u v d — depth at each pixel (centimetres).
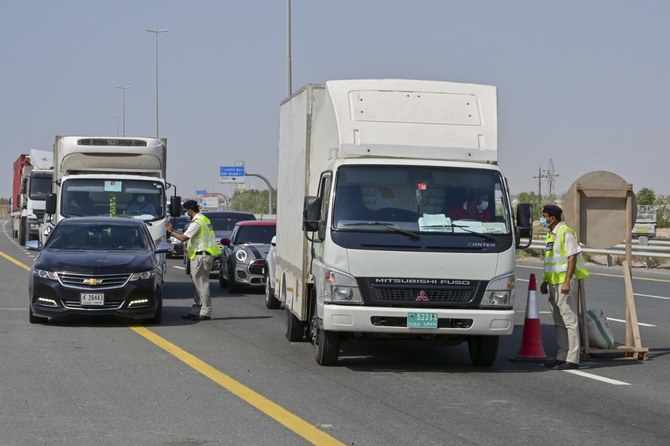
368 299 1298
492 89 1445
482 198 1349
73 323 1845
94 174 2512
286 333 1691
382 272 1301
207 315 1956
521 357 1513
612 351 1519
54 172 2584
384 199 1330
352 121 1373
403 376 1335
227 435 950
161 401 1113
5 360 1396
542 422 1041
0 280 2880
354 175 1339
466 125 1396
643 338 1825
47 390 1171
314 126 1496
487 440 951
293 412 1065
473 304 1315
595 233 1533
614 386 1282
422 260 1303
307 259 1484
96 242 1944
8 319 1897
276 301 2178
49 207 2452
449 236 1315
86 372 1304
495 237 1327
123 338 1653
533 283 1533
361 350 1603
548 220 1457
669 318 2147
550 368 1438
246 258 2584
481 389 1243
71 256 1828
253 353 1510
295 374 1327
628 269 1562
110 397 1133
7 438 925
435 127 1385
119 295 1775
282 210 1764
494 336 1393
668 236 6500
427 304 1308
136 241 1956
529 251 4869
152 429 971
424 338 1363
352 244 1302
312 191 1494
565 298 1435
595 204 1534
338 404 1117
